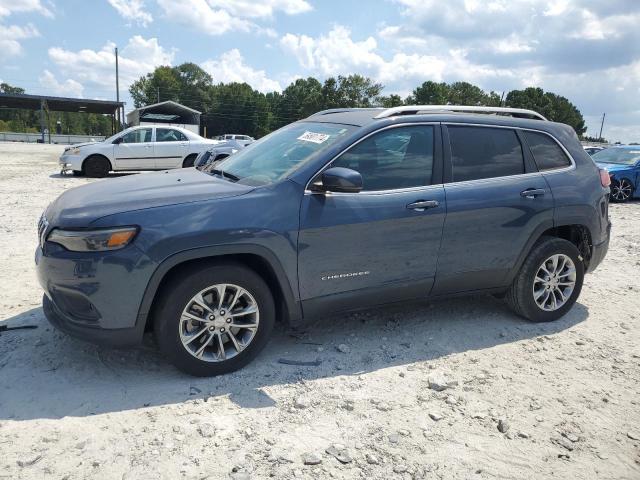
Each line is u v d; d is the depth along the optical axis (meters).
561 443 2.97
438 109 4.24
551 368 3.84
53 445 2.72
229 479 2.54
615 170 14.17
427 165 4.05
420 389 3.47
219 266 3.39
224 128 107.62
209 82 119.12
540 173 4.49
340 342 4.12
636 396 3.51
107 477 2.51
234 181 3.91
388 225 3.81
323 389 3.41
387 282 3.93
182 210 3.32
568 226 4.74
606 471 2.77
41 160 23.31
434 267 4.07
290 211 3.54
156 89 108.75
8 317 4.30
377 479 2.60
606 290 5.70
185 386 3.37
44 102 51.66
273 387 3.41
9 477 2.48
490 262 4.28
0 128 107.19
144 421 2.97
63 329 3.31
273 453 2.75
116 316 3.21
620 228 9.75
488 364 3.86
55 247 3.26
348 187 3.45
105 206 3.30
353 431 2.98
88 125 132.50
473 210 4.11
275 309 3.79
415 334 4.31
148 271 3.18
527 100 102.81
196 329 3.42
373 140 3.90
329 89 100.44
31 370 3.46
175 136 16.64
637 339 4.41
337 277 3.74
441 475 2.66
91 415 3.00
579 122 112.44
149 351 3.82
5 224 7.98
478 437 2.99
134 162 16.06
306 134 4.22
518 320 4.68
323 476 2.60
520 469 2.74
